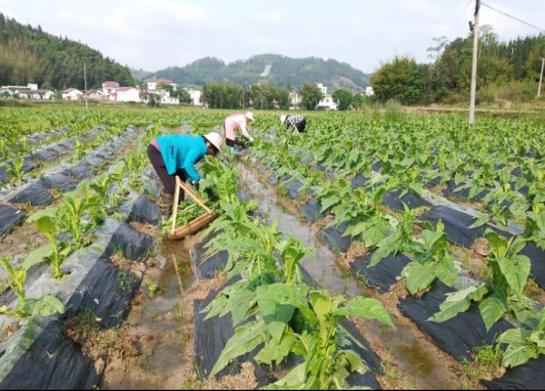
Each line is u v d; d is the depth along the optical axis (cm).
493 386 336
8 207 702
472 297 399
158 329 413
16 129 1612
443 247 449
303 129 1627
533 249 540
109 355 367
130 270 512
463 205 820
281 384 297
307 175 888
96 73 11188
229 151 1180
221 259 516
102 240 534
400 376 351
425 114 3061
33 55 9544
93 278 452
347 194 670
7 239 633
